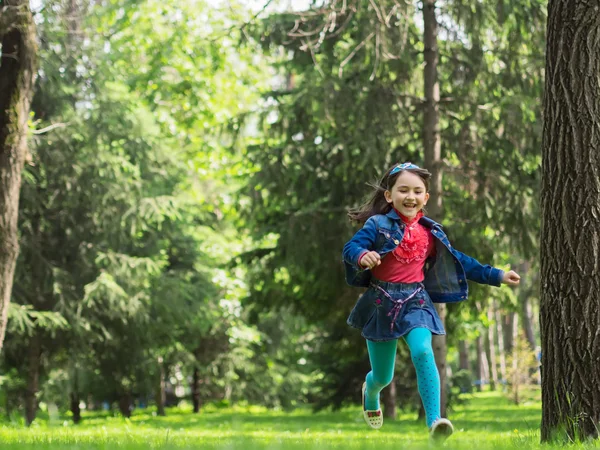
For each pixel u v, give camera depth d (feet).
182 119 91.25
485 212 53.83
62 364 69.21
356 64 53.31
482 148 53.36
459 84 53.26
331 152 54.34
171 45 87.61
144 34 89.15
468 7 50.26
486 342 158.61
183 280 76.43
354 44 52.49
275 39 55.26
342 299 59.47
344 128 54.13
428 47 51.98
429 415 15.55
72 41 60.90
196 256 80.64
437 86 52.31
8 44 36.01
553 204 18.80
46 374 67.92
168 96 90.99
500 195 53.88
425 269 17.34
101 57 63.98
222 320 88.94
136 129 66.03
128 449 14.88
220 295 82.64
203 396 103.45
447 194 54.95
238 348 96.99
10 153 36.04
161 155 68.59
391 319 16.56
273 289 62.08
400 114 52.03
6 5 35.47
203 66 88.99
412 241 16.80
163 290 68.59
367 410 18.88
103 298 63.46
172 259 80.07
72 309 62.34
